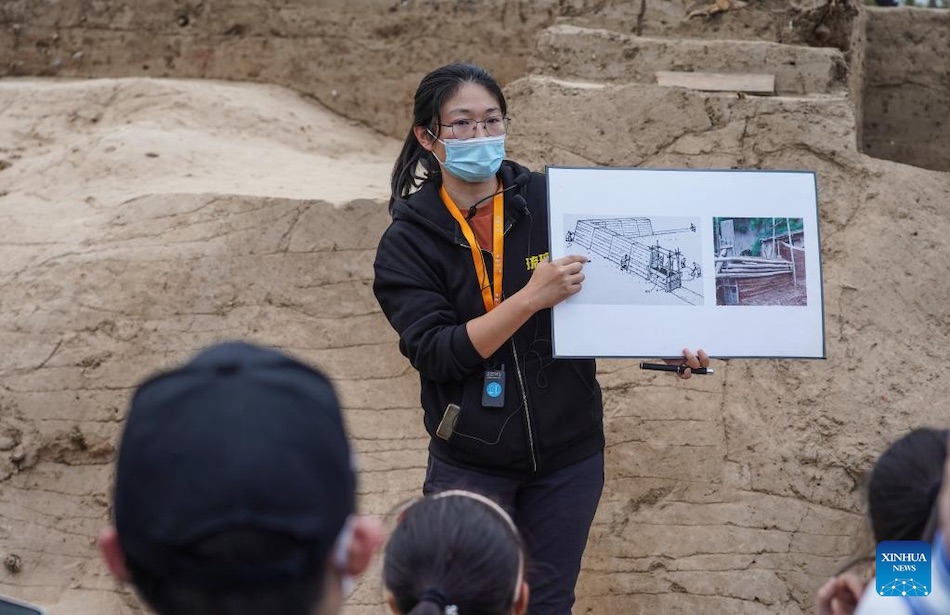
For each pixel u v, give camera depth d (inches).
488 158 139.4
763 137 209.5
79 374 204.1
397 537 83.7
